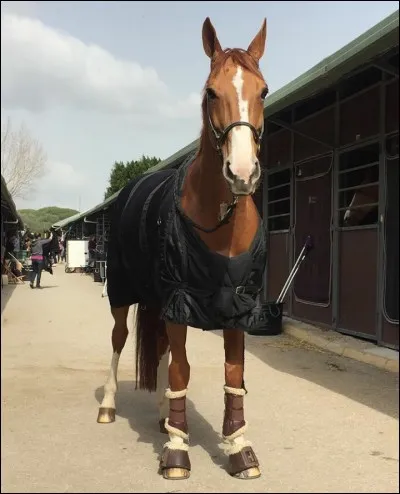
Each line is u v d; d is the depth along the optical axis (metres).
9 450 3.41
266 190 9.00
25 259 22.94
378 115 6.02
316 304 7.39
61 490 2.87
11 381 5.05
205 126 2.69
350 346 6.05
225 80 2.51
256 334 7.25
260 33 3.03
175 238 2.81
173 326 2.93
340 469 3.12
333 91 6.93
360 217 6.46
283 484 2.93
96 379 5.16
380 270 5.94
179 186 2.95
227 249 2.74
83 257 23.83
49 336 7.47
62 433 3.70
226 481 2.96
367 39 3.97
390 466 3.16
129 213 3.65
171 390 3.03
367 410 4.12
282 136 8.45
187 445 3.09
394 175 5.77
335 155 6.88
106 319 9.14
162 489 2.87
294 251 8.07
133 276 3.56
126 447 3.46
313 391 4.64
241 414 3.06
